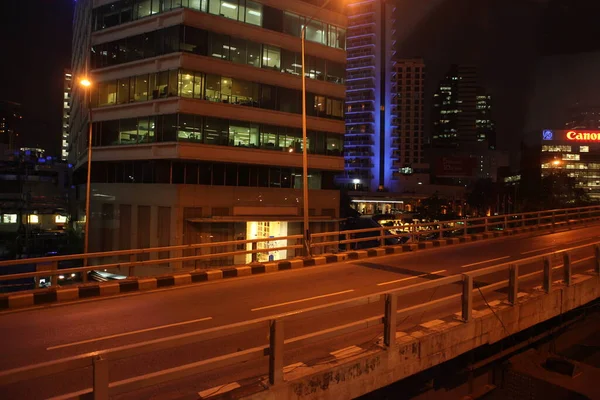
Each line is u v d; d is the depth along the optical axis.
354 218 66.25
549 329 10.27
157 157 30.95
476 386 8.84
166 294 11.15
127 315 9.20
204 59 31.14
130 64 32.19
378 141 117.50
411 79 142.00
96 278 33.16
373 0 115.44
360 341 7.39
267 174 35.03
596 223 30.25
